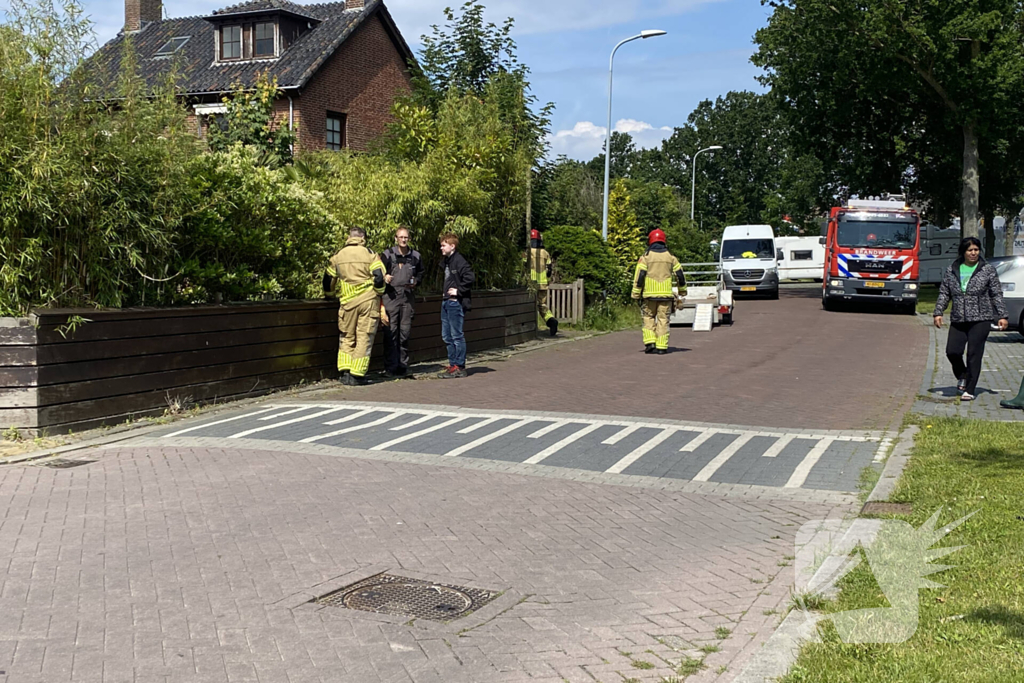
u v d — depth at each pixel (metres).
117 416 9.78
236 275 11.66
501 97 19.97
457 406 11.26
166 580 5.28
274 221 12.26
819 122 38.97
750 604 4.99
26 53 9.13
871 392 12.59
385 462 8.25
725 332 22.31
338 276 12.72
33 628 4.61
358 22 28.97
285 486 7.35
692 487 7.52
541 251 20.44
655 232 17.73
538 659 4.29
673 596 5.11
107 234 9.55
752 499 7.18
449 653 4.35
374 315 12.81
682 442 9.24
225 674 4.11
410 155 17.50
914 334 21.75
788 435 9.60
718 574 5.46
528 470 8.02
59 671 4.13
